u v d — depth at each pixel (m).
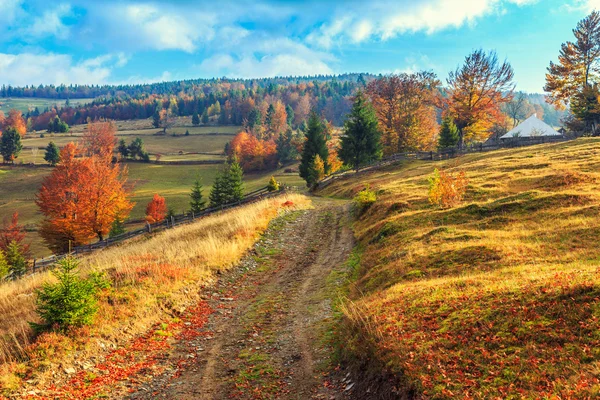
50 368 9.75
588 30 58.50
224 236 23.41
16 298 15.92
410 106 72.69
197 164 124.25
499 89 63.53
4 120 191.50
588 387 5.50
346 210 32.88
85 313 11.55
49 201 42.06
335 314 12.53
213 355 10.93
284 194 40.97
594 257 11.24
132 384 9.47
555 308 7.64
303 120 198.00
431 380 6.83
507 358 6.80
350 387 8.16
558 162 28.78
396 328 8.88
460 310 8.88
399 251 16.03
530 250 13.04
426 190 28.38
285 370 9.55
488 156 40.69
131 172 113.69
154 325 12.80
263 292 16.36
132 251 24.62
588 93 55.91
